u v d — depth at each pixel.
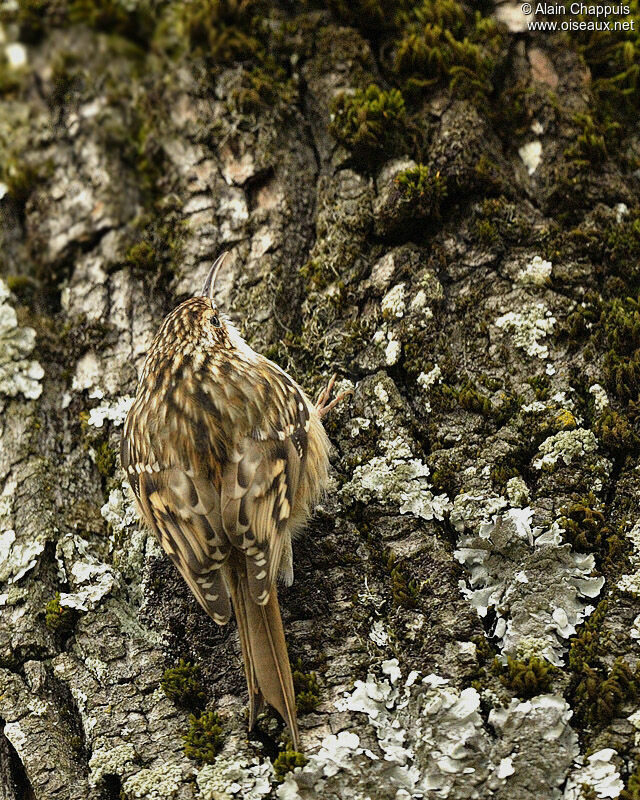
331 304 7.10
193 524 5.96
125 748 5.75
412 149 7.43
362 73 7.84
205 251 7.64
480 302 6.88
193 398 6.33
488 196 7.19
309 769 5.38
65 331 7.64
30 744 5.86
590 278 6.86
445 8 7.87
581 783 5.13
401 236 7.22
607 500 6.11
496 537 5.97
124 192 8.05
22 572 6.53
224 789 5.44
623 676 5.40
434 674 5.63
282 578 6.09
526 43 7.89
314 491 6.35
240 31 8.20
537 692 5.46
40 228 8.06
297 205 7.62
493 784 5.21
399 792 5.26
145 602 6.36
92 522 6.85
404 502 6.26
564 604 5.73
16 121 8.50
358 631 5.91
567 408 6.38
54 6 8.78
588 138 7.34
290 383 6.59
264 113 7.95
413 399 6.68
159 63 8.40
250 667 5.61
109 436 7.14
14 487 6.91
